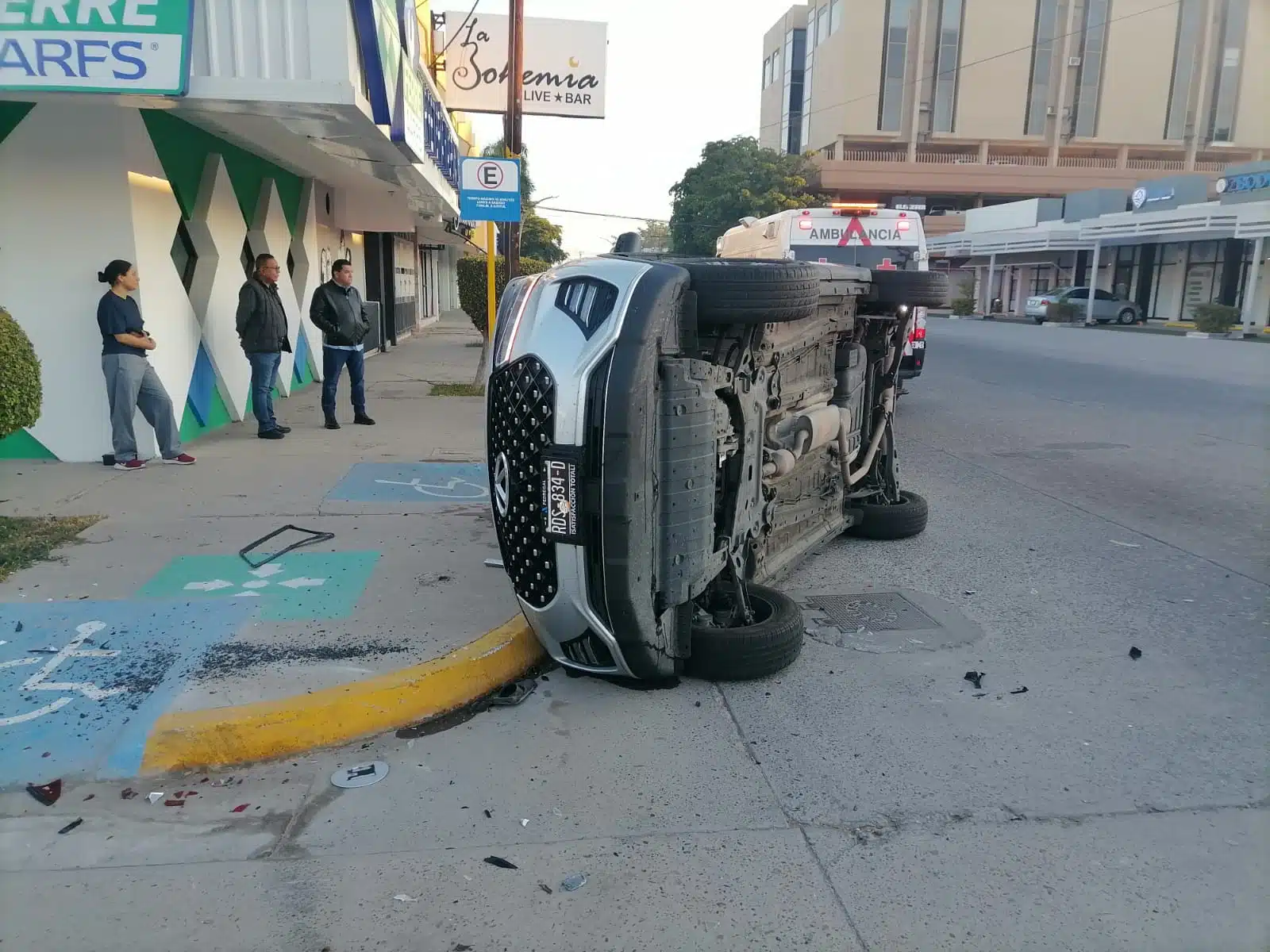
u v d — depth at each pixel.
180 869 3.10
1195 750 3.89
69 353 8.08
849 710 4.23
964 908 2.93
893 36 59.03
